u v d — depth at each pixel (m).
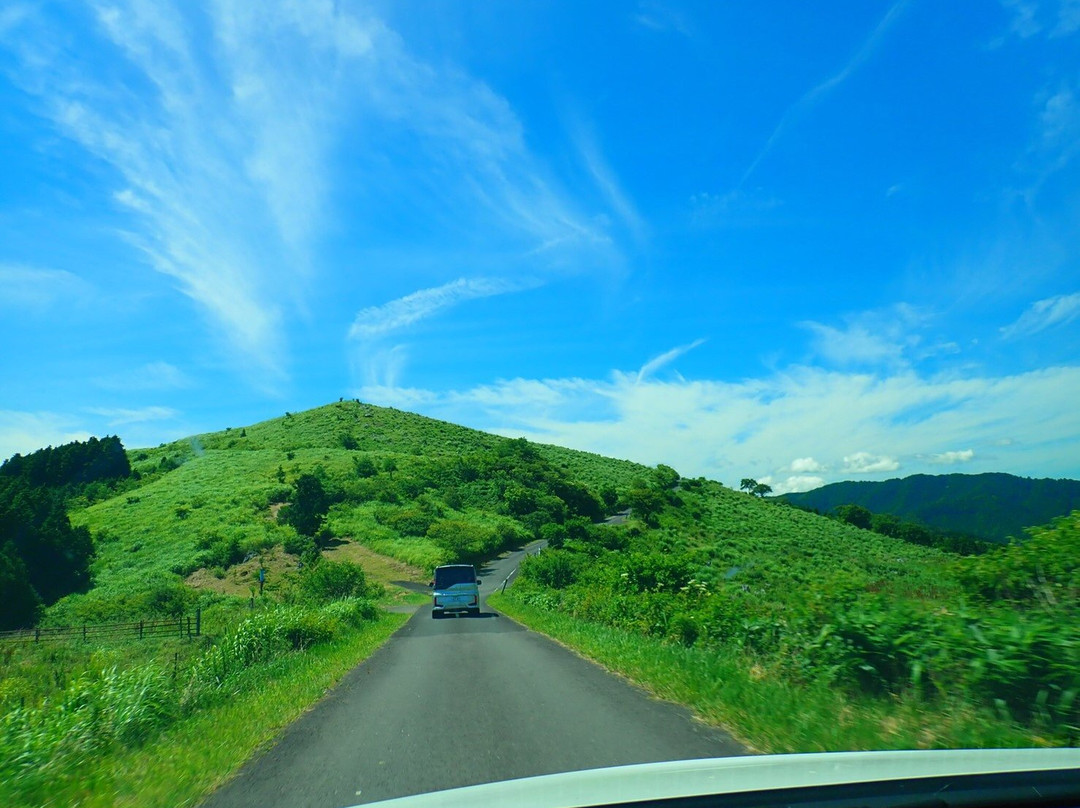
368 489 74.19
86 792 5.34
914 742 5.37
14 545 49.19
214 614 37.84
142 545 59.03
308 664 12.18
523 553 62.12
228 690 9.75
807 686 7.55
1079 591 7.23
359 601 24.34
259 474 82.31
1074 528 7.86
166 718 7.96
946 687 6.30
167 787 5.44
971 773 3.54
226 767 6.00
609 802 3.20
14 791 5.31
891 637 6.90
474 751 6.17
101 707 7.53
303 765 6.04
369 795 5.16
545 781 3.69
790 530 69.62
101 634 34.78
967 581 8.22
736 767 3.83
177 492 77.00
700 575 18.55
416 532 63.66
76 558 54.53
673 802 3.21
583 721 7.05
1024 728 5.47
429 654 13.62
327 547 58.31
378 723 7.54
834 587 8.64
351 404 139.38
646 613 14.65
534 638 15.78
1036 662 5.61
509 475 85.44
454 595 25.42
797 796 3.29
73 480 95.38
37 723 7.00
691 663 9.18
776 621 9.43
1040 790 3.33
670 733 6.39
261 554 55.31
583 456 123.31
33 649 30.34
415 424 127.62
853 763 3.83
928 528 60.16
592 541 61.75
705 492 90.81
